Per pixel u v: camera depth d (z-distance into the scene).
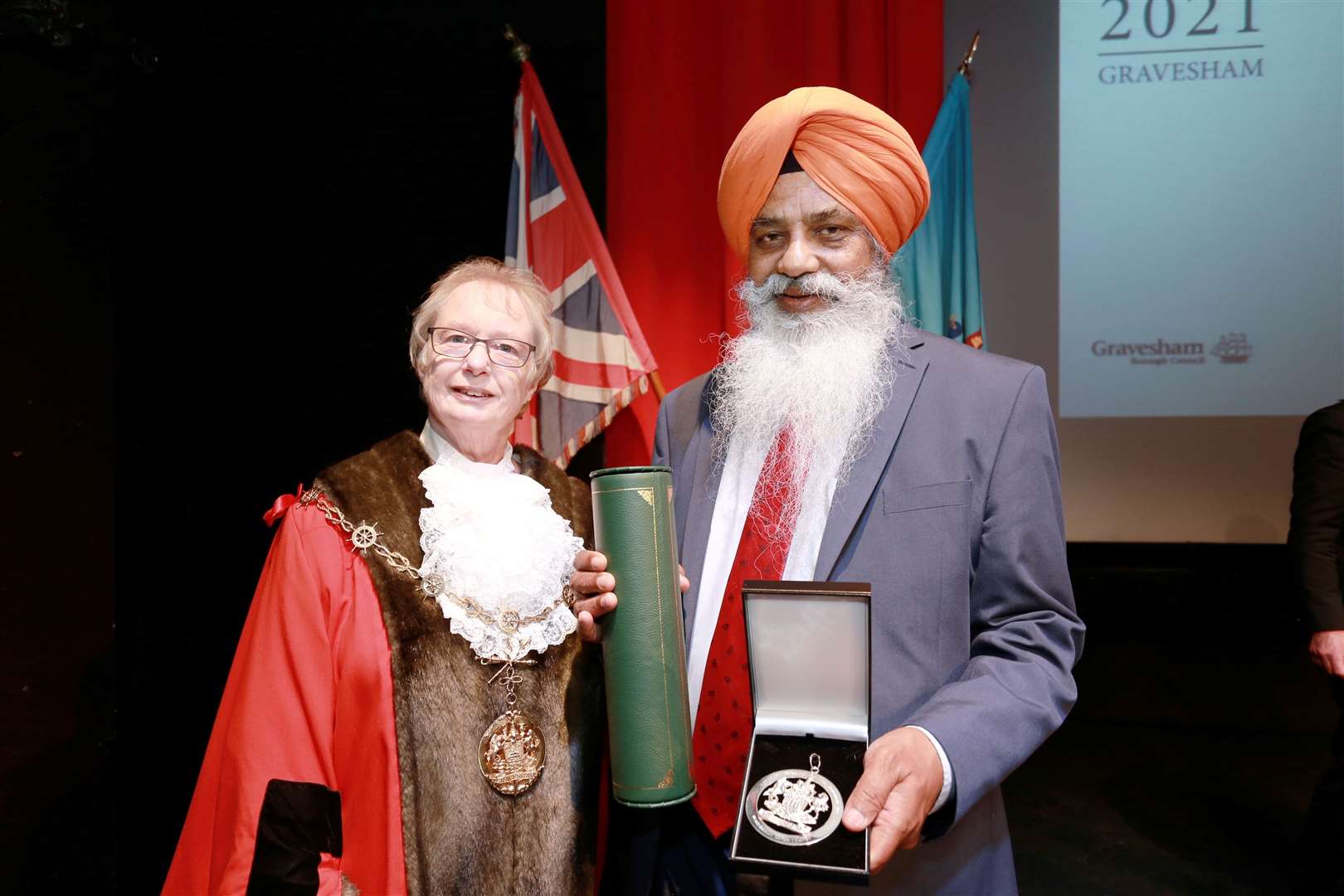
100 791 2.58
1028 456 1.28
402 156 3.36
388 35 3.33
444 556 1.36
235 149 3.33
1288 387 3.69
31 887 2.46
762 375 1.40
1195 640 3.85
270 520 1.41
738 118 2.92
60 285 2.54
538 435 2.82
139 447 2.93
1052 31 3.71
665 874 1.32
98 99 2.62
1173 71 3.68
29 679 2.47
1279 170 3.65
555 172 2.97
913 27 2.89
